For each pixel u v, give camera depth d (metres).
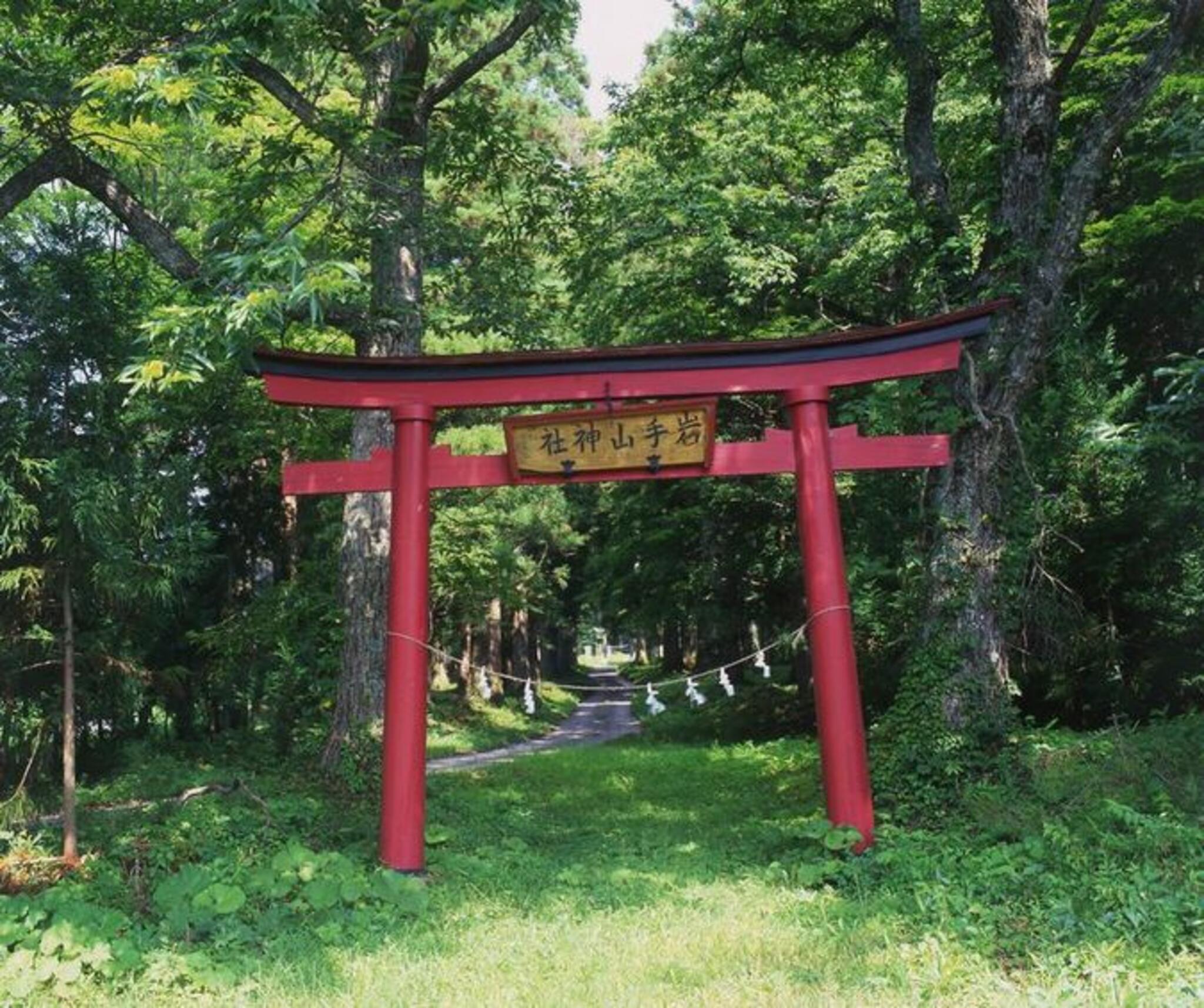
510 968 6.62
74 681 10.60
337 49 12.15
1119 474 15.34
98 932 6.77
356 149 11.63
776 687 29.08
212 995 6.15
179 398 16.11
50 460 9.74
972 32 15.45
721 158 20.64
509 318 15.80
